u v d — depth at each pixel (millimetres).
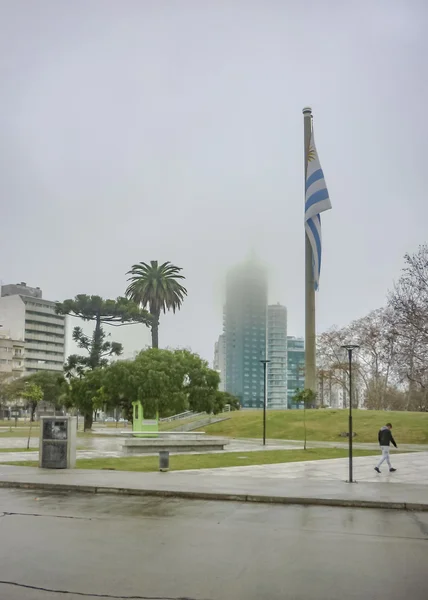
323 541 10500
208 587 7641
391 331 43125
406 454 33406
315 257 70375
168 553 9422
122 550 9570
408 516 13398
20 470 21453
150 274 89562
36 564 8602
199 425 62906
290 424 57344
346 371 83250
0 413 126375
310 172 71625
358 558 9273
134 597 7191
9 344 143125
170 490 16203
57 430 22375
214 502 15117
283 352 136125
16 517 12539
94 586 7586
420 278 40750
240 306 111500
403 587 7750
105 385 50250
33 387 56719
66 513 13117
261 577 8133
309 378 70688
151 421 48500
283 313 137375
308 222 71000
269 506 14562
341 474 21625
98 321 78000
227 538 10625
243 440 49781
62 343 164000
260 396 111188
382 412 61000
